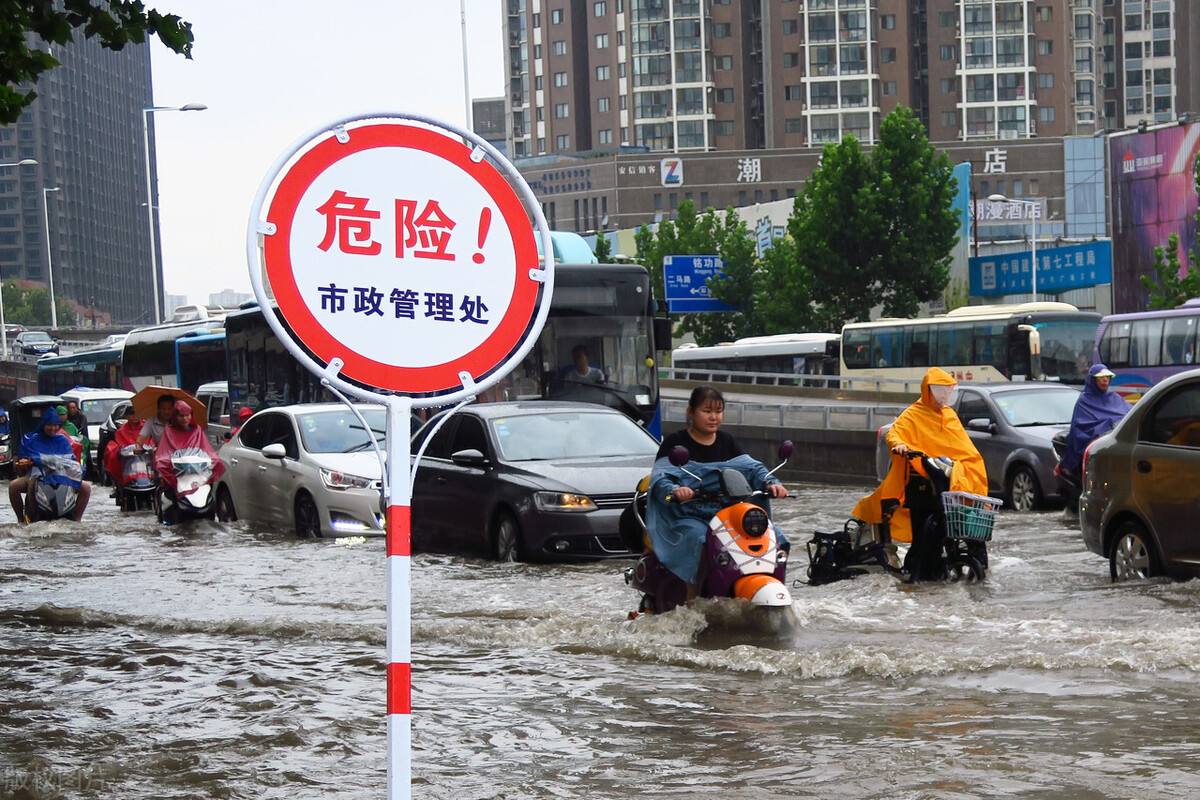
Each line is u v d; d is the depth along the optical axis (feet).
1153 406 43.42
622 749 23.85
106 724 27.40
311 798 21.39
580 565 52.42
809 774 21.52
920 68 568.00
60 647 37.60
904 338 178.50
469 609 41.55
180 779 22.72
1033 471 79.05
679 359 228.63
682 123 578.66
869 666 29.99
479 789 21.49
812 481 119.75
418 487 60.75
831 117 561.84
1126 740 23.00
